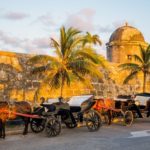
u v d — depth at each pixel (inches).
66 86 933.2
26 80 840.3
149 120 828.6
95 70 787.4
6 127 639.8
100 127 671.1
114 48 1441.9
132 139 526.6
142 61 1102.4
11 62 817.5
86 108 641.6
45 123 562.9
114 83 1083.9
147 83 1182.9
